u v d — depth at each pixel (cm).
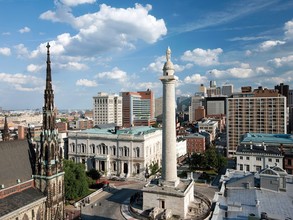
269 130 17012
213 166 13275
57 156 6950
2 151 6322
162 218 7356
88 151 13812
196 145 19138
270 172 5234
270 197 4816
